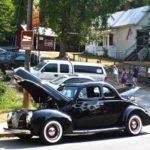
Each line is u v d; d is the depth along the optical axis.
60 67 32.62
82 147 14.66
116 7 54.31
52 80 29.58
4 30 61.66
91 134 17.44
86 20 53.59
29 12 20.83
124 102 16.95
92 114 16.23
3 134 16.81
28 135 16.39
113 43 67.88
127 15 67.69
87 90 16.36
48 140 15.27
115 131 17.39
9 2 58.22
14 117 15.91
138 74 43.50
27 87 15.88
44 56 60.94
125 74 38.50
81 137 16.83
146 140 15.95
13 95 25.27
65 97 16.05
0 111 21.73
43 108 16.08
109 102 16.61
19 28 67.88
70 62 32.97
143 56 60.34
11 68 39.44
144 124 17.28
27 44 20.17
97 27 54.66
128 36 64.06
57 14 54.47
